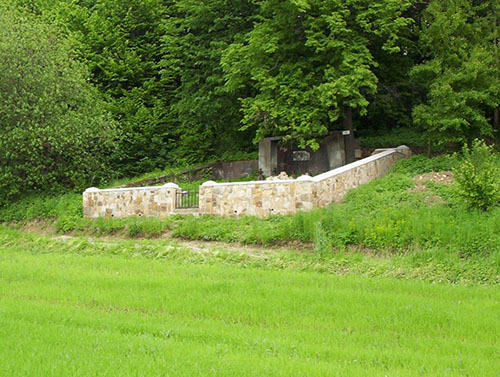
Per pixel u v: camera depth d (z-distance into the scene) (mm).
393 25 26906
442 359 9320
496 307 12430
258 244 20484
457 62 26938
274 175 30719
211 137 37156
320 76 28188
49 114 29719
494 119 30094
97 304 12977
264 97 27875
